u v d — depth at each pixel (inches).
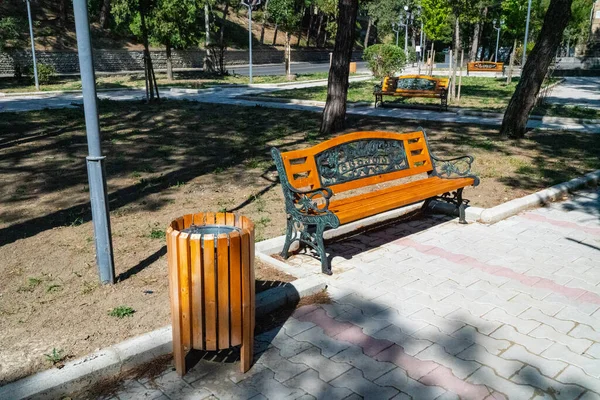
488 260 213.8
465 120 577.9
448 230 249.6
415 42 2326.5
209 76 1315.2
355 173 250.1
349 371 139.7
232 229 141.2
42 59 1330.0
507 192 307.3
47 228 239.6
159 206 273.6
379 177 242.1
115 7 1098.7
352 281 193.8
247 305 133.7
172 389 131.6
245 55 1952.5
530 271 203.2
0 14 1398.9
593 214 271.3
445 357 146.0
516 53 1545.3
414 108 684.7
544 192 293.7
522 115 462.9
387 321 165.3
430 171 273.1
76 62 1413.6
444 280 195.0
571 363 143.1
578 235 242.2
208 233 140.0
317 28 2743.6
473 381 135.4
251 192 301.3
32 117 564.7
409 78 690.2
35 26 1433.3
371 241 235.8
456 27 749.3
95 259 204.8
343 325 163.0
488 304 176.6
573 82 1241.4
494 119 588.4
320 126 510.3
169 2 1085.8
